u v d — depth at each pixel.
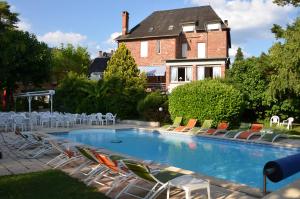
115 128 26.64
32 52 44.78
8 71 42.69
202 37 47.25
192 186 7.29
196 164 15.57
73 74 37.94
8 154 14.12
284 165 6.73
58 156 12.58
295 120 29.42
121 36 51.12
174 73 42.97
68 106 36.94
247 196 8.47
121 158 10.66
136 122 30.25
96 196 8.30
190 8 51.44
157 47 48.00
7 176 10.16
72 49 66.38
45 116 26.55
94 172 10.00
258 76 28.84
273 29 25.91
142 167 7.64
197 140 22.48
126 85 34.97
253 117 30.66
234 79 29.97
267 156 17.25
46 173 10.60
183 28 48.38
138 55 49.38
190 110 26.41
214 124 25.25
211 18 48.16
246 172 13.95
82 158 12.29
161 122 29.58
